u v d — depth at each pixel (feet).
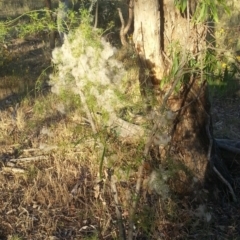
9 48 38.32
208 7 12.23
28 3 53.16
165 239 13.75
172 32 13.98
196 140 15.47
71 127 19.38
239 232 14.82
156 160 13.64
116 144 11.54
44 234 14.90
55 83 10.59
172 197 14.48
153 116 11.89
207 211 15.03
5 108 26.12
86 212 15.40
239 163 18.01
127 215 13.94
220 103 26.89
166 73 14.26
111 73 10.33
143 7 14.05
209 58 12.68
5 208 16.25
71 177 17.66
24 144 20.83
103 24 27.50
